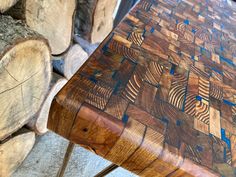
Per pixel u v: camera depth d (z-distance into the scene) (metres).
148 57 0.87
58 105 0.58
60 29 1.23
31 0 0.96
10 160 1.17
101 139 0.58
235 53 1.18
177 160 0.58
